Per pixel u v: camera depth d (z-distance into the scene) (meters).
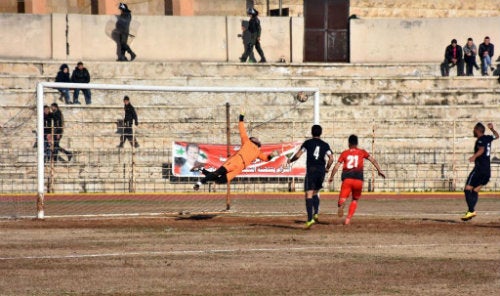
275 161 85.31
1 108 103.81
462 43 130.25
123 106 105.88
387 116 113.81
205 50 125.50
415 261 46.34
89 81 108.56
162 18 124.56
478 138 64.00
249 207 79.25
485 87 122.75
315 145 60.47
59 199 86.38
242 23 126.44
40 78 113.50
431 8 139.38
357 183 61.41
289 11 132.88
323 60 133.25
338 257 47.66
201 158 89.19
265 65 121.75
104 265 45.06
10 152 93.56
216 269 43.91
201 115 107.44
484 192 98.19
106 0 129.25
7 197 87.50
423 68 126.75
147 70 118.94
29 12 127.62
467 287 39.56
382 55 130.50
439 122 108.94
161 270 43.62
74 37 121.38
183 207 79.00
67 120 103.31
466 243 52.88
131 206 79.75
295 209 77.31
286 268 44.22
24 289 38.97
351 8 134.62
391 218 68.12
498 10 141.88
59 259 46.91
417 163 103.25
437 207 80.38
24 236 56.38
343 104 116.81
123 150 93.62
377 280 41.12
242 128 64.44
